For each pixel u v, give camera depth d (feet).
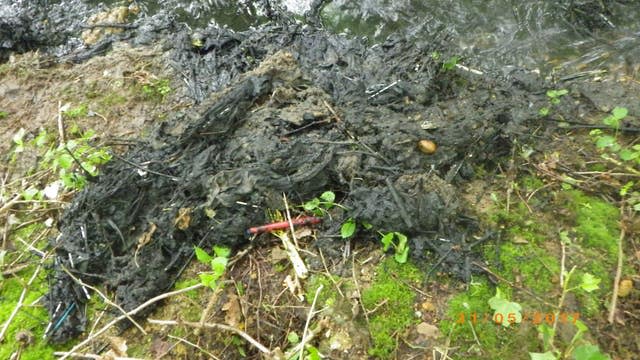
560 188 8.53
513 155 8.87
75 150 9.82
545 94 10.13
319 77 10.85
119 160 9.10
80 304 8.00
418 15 12.55
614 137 9.13
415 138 8.65
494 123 9.12
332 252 7.95
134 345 7.49
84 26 13.43
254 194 8.17
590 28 11.82
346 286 7.54
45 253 8.69
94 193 8.61
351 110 9.55
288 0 13.44
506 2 12.50
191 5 13.73
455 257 7.59
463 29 12.14
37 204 9.36
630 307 7.16
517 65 11.25
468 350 6.86
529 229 8.00
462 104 9.85
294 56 11.62
